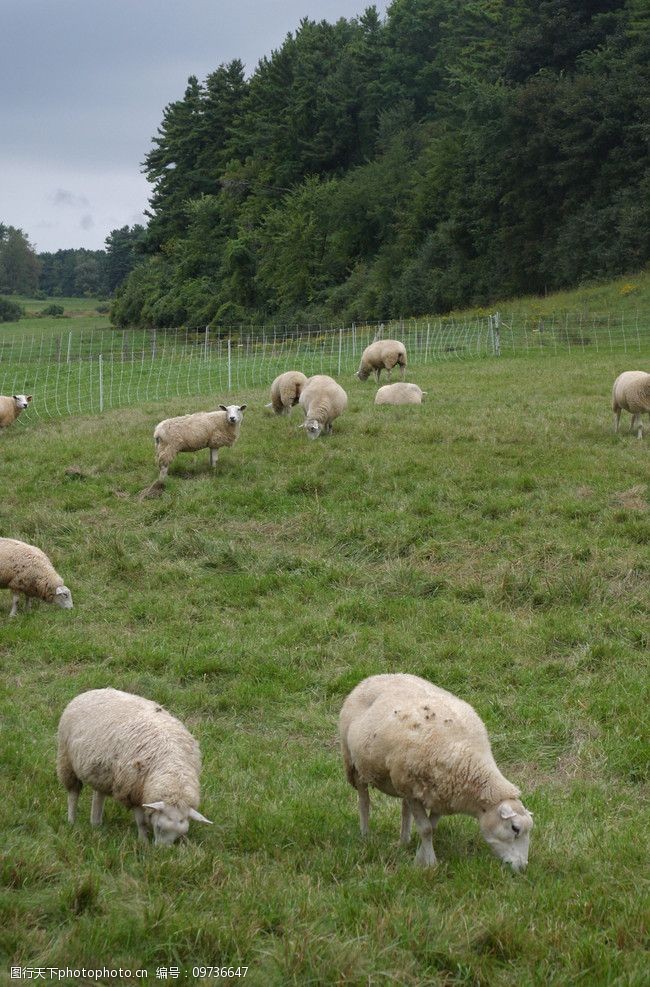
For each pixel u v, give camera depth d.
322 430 17.75
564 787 7.44
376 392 22.38
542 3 69.38
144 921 5.12
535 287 61.50
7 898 5.27
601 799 7.09
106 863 5.88
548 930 5.15
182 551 12.95
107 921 5.11
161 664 9.98
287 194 87.12
